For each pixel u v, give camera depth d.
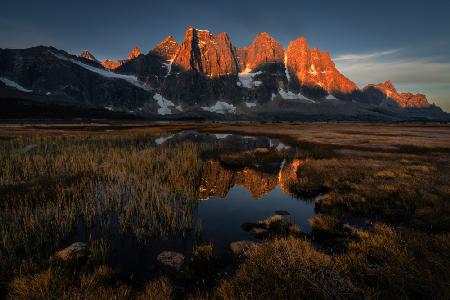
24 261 9.56
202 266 10.10
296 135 79.25
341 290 7.22
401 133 82.50
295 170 30.75
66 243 11.93
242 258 10.42
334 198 17.41
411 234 10.99
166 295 7.99
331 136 72.62
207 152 44.56
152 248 11.73
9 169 24.20
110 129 97.12
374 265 8.66
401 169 25.02
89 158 30.03
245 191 22.11
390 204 16.16
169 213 14.86
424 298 7.21
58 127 100.00
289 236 11.70
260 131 101.94
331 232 12.64
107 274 9.02
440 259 8.45
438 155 35.00
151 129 102.50
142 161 29.42
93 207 15.85
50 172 24.16
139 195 18.45
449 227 12.21
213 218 15.70
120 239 12.54
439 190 17.42
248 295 7.36
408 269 8.22
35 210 14.81
